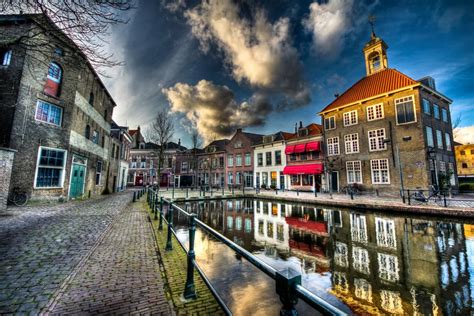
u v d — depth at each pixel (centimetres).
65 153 1266
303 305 382
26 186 1076
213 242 725
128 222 757
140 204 1303
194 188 3553
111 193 2202
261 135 3850
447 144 2025
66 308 249
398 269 518
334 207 1468
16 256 401
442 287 430
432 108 1911
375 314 346
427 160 1688
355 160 2128
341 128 2273
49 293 279
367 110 2072
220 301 238
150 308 256
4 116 1034
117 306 257
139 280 326
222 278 454
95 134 1733
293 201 1764
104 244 496
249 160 3359
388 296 400
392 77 2039
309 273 503
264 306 350
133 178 4062
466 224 959
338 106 2270
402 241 734
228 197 2103
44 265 367
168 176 4084
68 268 358
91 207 1101
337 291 421
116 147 2447
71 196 1370
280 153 2933
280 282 133
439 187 1780
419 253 617
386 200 1500
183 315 244
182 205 1708
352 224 1006
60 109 1264
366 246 691
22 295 272
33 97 1113
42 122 1155
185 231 871
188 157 4144
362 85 2298
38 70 1134
